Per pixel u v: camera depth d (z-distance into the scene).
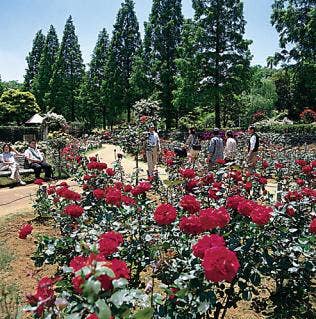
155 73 40.00
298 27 31.86
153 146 11.16
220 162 6.84
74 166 12.65
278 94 53.44
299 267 3.60
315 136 24.84
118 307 1.74
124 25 45.06
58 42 56.34
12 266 4.91
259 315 3.92
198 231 2.71
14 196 9.62
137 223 3.81
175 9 38.38
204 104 33.47
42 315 2.02
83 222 4.09
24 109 50.59
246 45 32.34
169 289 2.42
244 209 3.11
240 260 3.03
